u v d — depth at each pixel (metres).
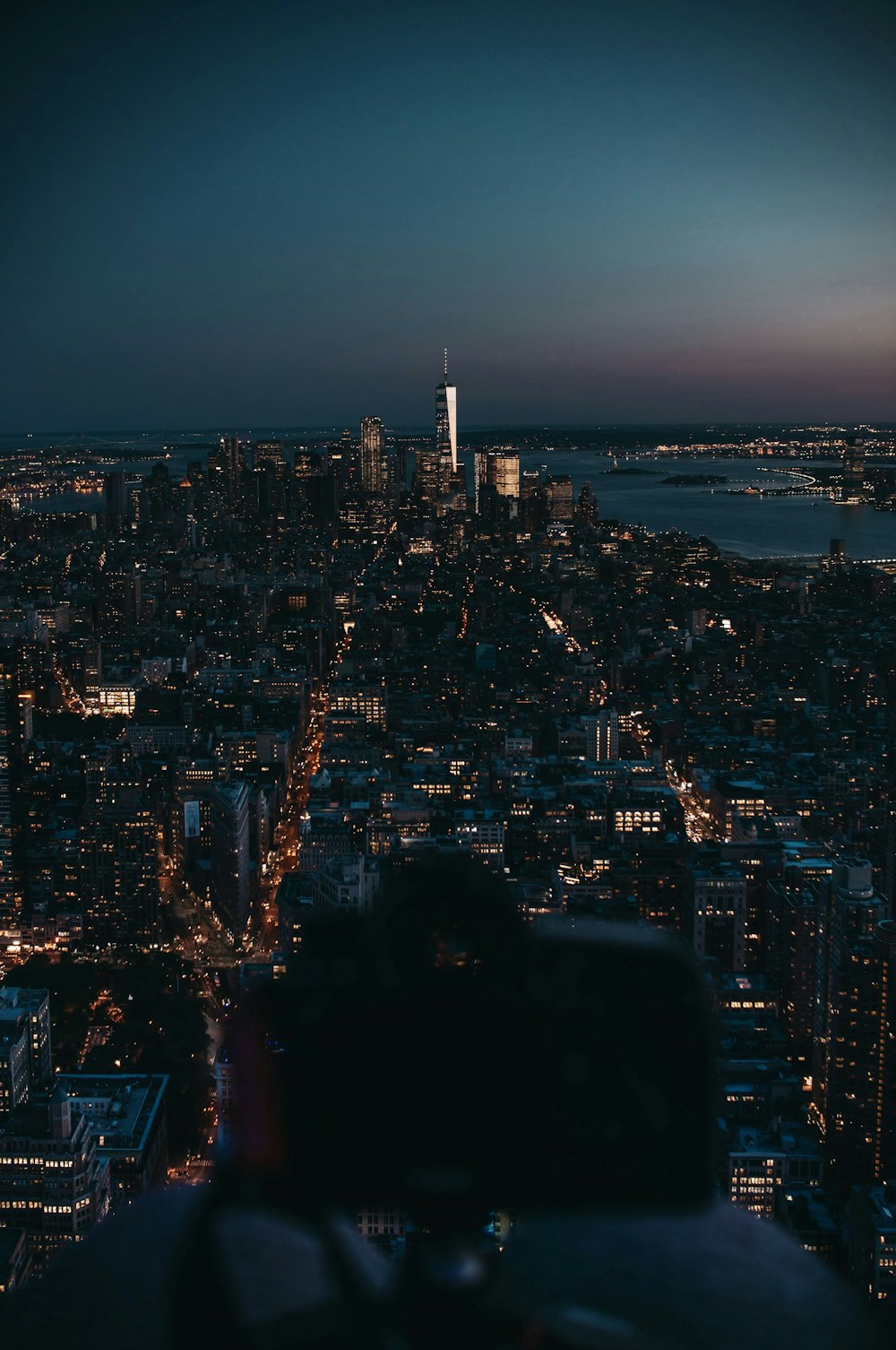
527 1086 3.72
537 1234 3.76
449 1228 3.73
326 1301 3.62
